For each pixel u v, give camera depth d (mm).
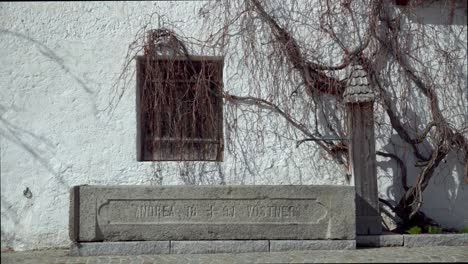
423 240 5887
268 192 5555
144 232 5461
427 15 6977
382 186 6723
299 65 6734
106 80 6523
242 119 6633
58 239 6285
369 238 5820
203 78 6609
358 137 6004
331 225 5562
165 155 6652
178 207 5516
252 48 6680
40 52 6473
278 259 5090
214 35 6652
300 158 6664
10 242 6234
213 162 6551
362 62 6750
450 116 6871
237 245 5504
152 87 6633
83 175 6398
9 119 6375
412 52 6930
